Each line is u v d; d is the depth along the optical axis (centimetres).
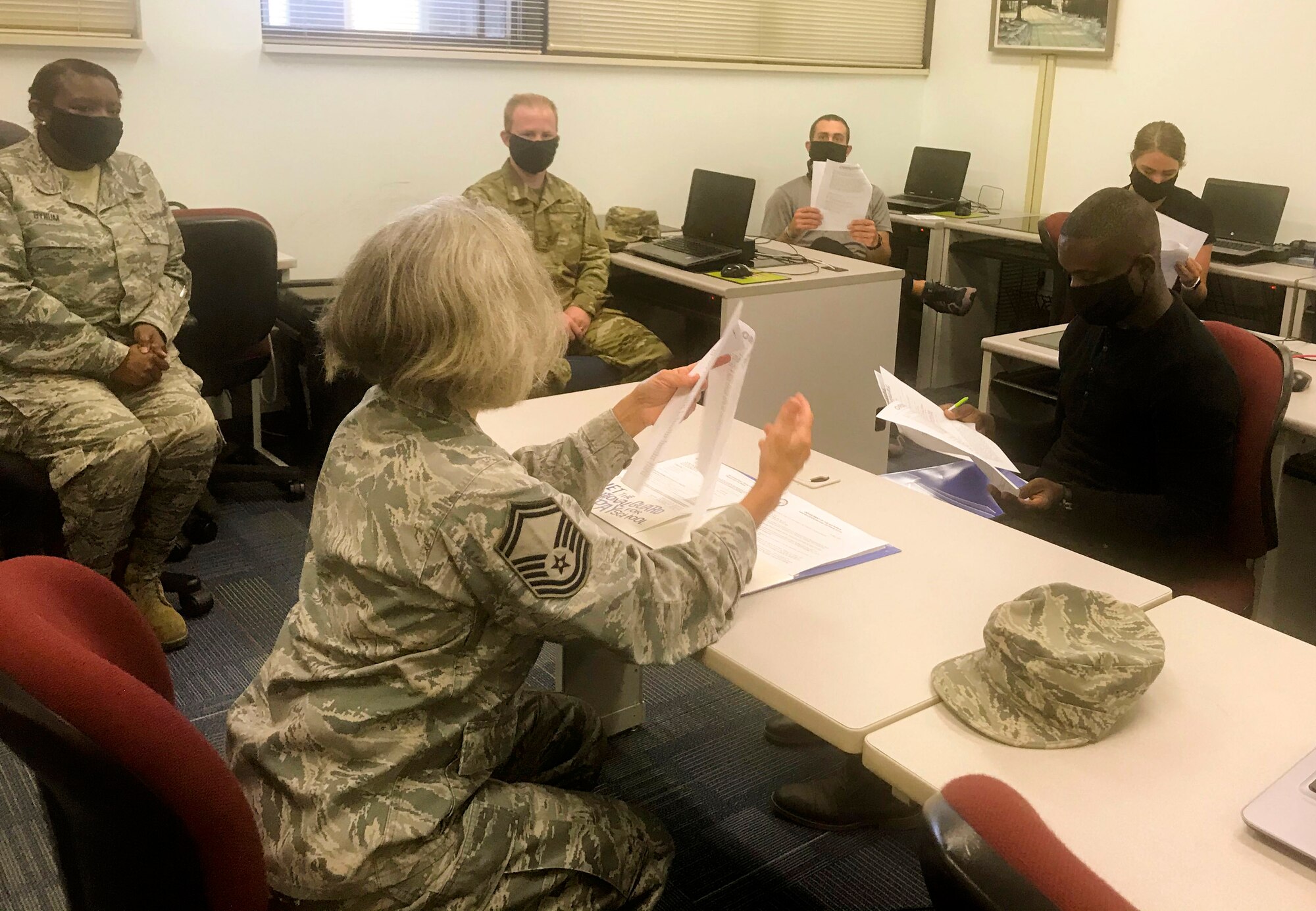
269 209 363
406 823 103
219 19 338
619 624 105
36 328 238
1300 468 219
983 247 438
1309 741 101
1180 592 183
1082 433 202
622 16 417
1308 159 391
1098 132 454
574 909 116
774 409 336
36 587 102
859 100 495
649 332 362
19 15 308
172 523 250
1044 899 59
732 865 184
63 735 84
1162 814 90
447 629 105
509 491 102
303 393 363
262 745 108
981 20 486
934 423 166
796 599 127
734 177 360
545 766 148
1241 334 187
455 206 109
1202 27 412
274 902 107
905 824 195
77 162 250
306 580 114
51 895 170
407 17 373
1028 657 101
